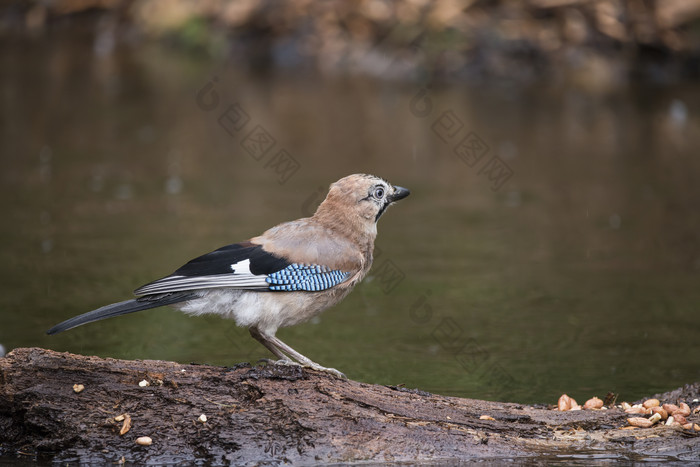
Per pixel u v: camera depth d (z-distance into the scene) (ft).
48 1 101.50
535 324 36.24
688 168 60.08
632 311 37.63
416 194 55.16
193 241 44.91
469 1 85.97
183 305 25.08
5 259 42.06
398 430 22.98
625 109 73.77
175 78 82.48
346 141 65.05
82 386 23.61
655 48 83.92
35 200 52.01
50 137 65.31
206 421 22.95
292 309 25.86
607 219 50.80
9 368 23.81
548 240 47.47
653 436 23.52
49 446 22.90
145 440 22.72
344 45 86.58
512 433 23.54
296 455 22.34
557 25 85.10
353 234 27.68
